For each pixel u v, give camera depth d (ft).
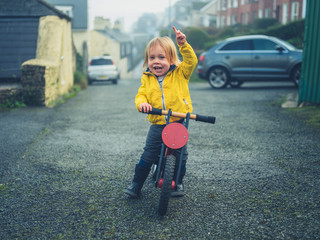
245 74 42.55
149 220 9.75
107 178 13.15
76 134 20.49
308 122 21.33
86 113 28.04
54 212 10.34
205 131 20.51
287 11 101.81
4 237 8.95
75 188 12.19
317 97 25.63
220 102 31.96
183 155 10.88
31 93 30.55
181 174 11.14
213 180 12.65
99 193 11.73
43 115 26.76
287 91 38.99
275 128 20.48
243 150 16.33
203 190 11.78
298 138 17.95
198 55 86.43
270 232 8.88
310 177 12.51
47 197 11.43
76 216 10.08
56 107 31.42
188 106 10.69
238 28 109.60
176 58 10.62
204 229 9.18
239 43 43.16
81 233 9.13
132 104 33.24
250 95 36.40
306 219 9.45
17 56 36.86
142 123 23.53
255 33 81.41
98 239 8.84
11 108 29.60
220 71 43.96
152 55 10.42
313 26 24.80
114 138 19.39
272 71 41.24
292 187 11.68
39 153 16.55
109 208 10.57
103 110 29.63
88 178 13.16
